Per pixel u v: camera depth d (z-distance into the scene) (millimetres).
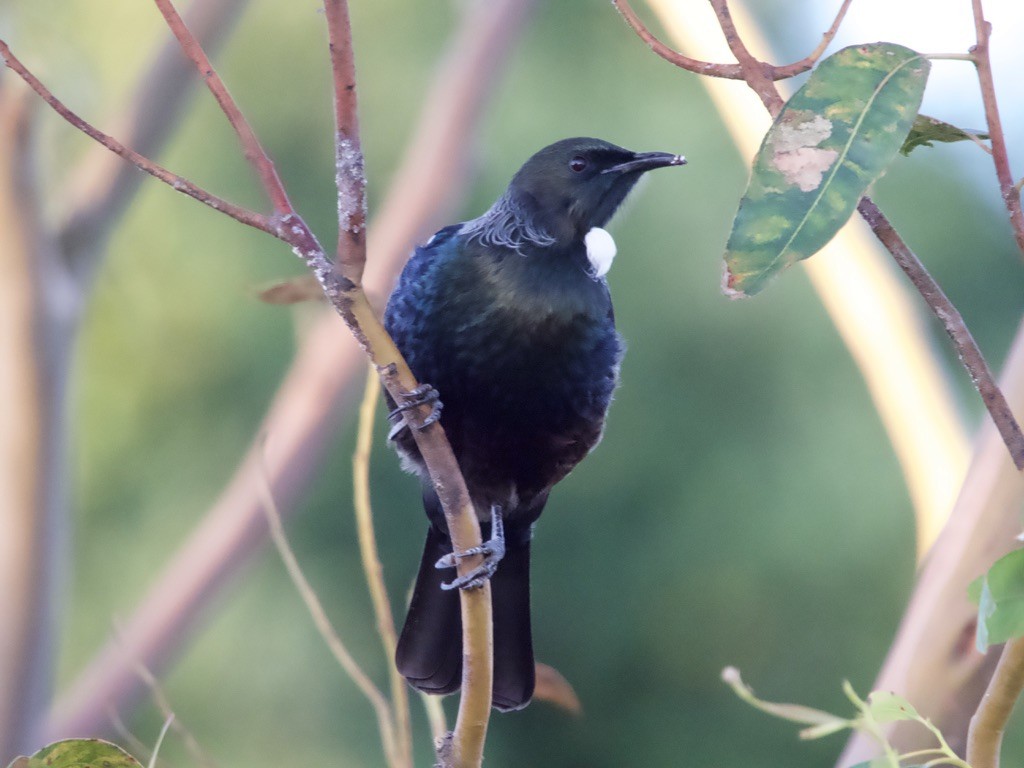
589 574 19797
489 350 6969
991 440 5391
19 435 9242
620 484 19516
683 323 18984
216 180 19234
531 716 20797
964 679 5125
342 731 19000
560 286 7020
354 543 19375
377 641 19250
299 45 19172
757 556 19312
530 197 7145
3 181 9148
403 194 10156
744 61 3908
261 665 19094
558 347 7008
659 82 18781
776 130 3744
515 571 7660
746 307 18953
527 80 18516
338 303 4453
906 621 5352
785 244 3684
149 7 15844
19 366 9234
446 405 7152
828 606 19359
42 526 9312
